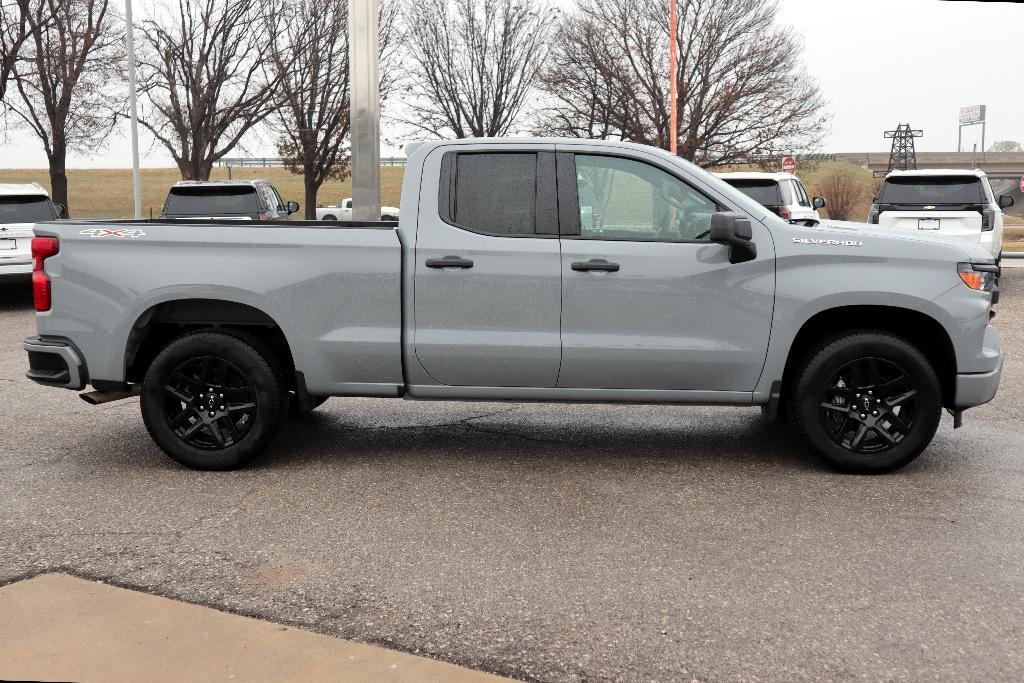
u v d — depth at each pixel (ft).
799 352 18.28
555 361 17.51
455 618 11.48
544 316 17.46
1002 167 363.15
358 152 38.52
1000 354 17.56
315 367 17.80
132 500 16.15
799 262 17.20
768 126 104.94
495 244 17.42
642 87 99.96
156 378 17.81
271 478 17.52
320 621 11.37
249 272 17.57
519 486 16.97
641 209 17.57
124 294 17.70
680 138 101.71
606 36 98.22
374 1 37.76
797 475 17.60
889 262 17.15
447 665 10.26
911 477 17.43
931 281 17.07
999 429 21.18
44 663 10.25
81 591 12.23
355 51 38.09
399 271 17.52
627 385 17.67
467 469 18.11
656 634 11.03
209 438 18.34
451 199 17.66
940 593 12.16
